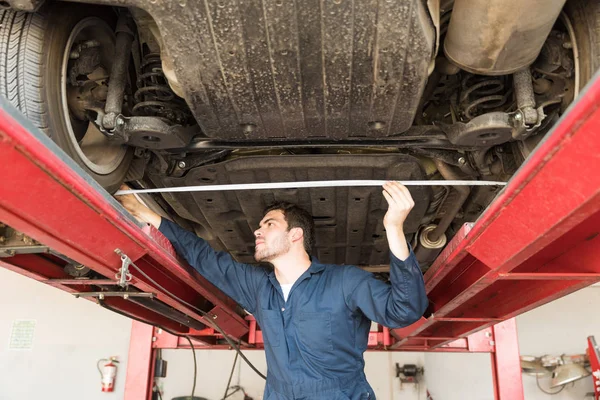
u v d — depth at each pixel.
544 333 7.10
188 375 7.54
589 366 6.76
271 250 2.48
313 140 2.22
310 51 1.60
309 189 2.62
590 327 7.07
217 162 2.46
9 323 7.43
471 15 1.67
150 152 2.38
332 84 1.72
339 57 1.62
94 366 7.26
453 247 2.17
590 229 1.69
